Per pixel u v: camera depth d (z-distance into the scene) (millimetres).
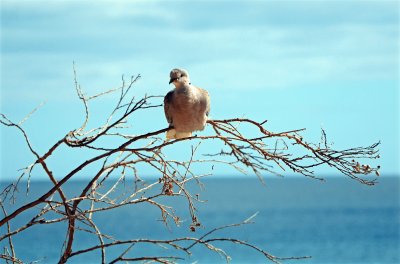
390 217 96562
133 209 110562
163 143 7621
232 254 52750
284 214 104938
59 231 66188
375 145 7336
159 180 7645
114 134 7676
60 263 7410
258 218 97000
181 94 9484
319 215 102375
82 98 7340
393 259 52625
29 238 61625
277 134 7562
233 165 7520
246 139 7566
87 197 7418
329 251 58250
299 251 58125
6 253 7809
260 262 48031
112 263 7117
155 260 7207
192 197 7500
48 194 7508
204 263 46938
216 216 100250
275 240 66312
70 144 7324
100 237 7391
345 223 86625
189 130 9734
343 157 7348
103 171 7582
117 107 7332
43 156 7371
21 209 7473
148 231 72625
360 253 56625
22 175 7336
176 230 70188
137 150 7461
